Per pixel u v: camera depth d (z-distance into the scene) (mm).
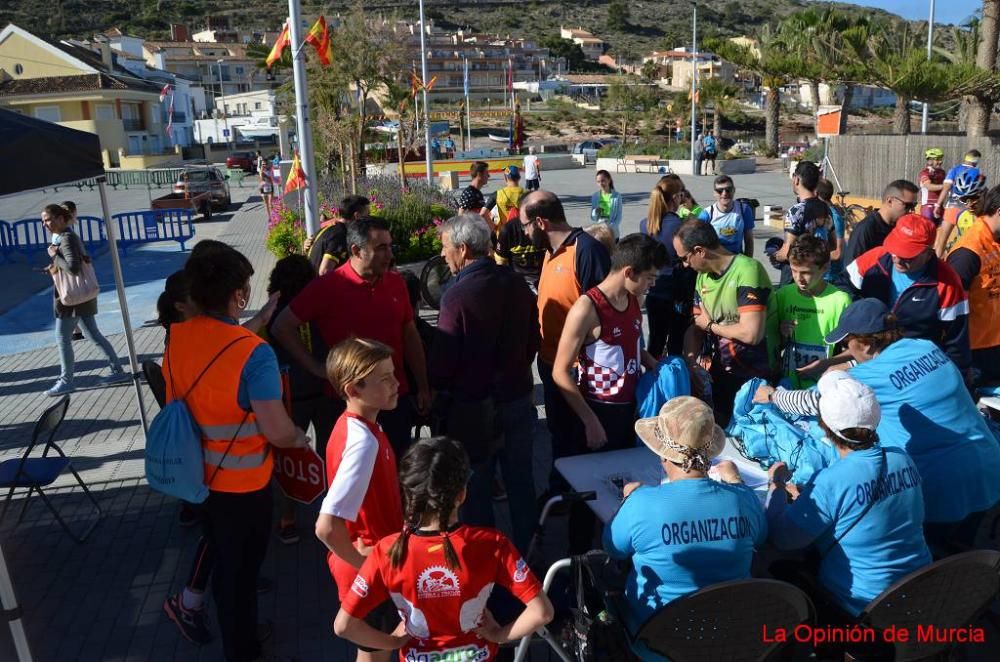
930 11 23250
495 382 4180
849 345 3838
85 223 23500
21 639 3236
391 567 2518
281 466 3832
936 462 3561
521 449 4305
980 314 4988
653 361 4586
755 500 3123
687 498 2938
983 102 19500
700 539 2914
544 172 38438
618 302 4141
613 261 4090
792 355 4742
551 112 81250
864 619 2934
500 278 4047
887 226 5715
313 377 4707
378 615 3201
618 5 159750
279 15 141625
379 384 2967
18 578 4715
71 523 5363
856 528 3109
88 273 8117
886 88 20578
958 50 22109
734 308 4727
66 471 6172
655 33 159000
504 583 2555
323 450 4887
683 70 102875
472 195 9062
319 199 14953
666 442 3004
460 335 3990
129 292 13781
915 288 4590
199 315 3480
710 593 2693
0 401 8039
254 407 3369
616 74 123375
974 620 3092
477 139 68250
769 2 182875
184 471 3365
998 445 3730
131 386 8312
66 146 4898
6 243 20516
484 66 111125
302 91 10461
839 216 7094
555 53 132125
